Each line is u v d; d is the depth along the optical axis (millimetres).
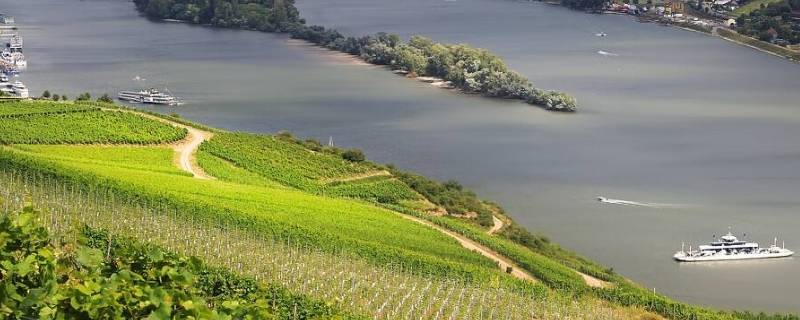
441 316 96688
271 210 129500
